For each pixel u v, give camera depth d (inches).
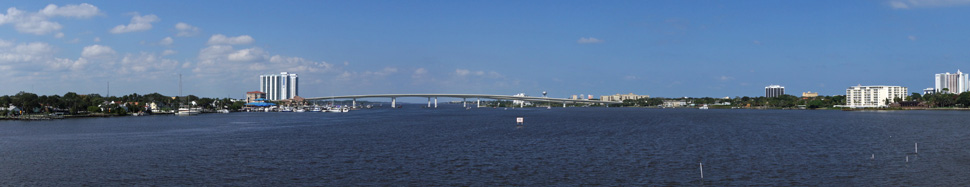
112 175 2662.4
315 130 5885.8
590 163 2999.5
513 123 7598.4
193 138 4746.6
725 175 2605.8
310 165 2955.2
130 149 3777.1
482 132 5472.4
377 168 2844.5
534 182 2449.6
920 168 2778.1
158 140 4530.0
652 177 2559.1
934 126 6402.6
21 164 3026.6
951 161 3021.7
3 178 2586.1
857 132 5344.5
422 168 2839.6
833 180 2474.2
